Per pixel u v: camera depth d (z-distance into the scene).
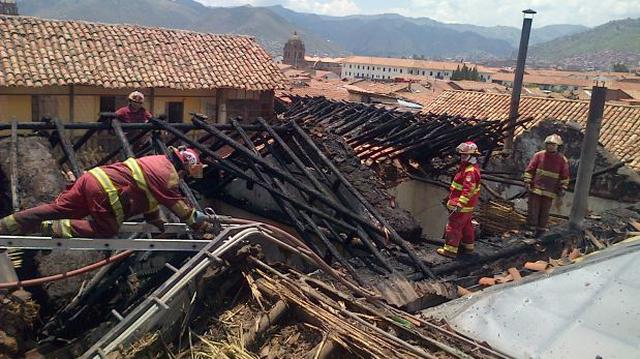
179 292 4.84
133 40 20.17
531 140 14.02
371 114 13.88
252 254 5.38
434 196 12.48
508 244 8.40
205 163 8.88
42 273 5.63
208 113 20.36
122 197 4.59
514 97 17.45
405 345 4.27
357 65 151.50
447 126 13.18
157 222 5.13
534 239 8.62
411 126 12.76
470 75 109.56
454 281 7.12
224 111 20.39
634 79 85.06
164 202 4.78
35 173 6.79
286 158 9.80
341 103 15.33
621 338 4.46
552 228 9.16
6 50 17.03
